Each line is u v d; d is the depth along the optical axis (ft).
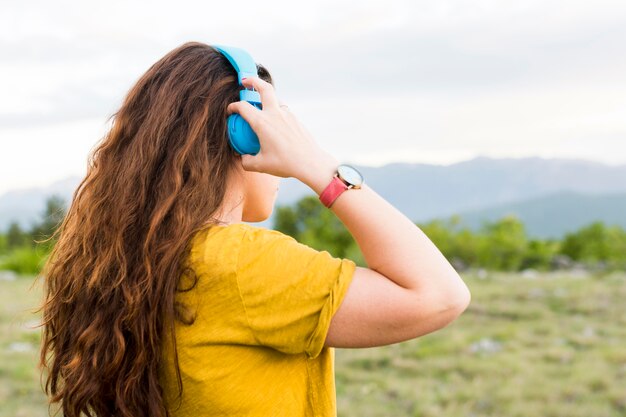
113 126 4.75
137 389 4.39
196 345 4.25
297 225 56.75
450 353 28.12
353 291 4.13
